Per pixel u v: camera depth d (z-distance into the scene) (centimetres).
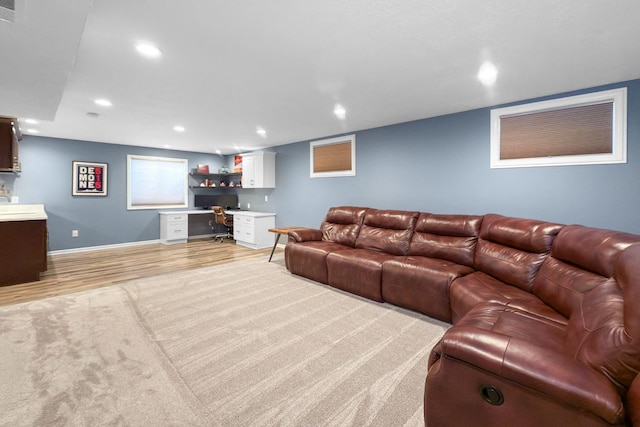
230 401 157
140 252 564
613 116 271
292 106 347
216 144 617
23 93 253
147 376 177
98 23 177
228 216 704
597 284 157
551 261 212
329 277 358
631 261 124
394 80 269
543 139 310
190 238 730
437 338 230
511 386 100
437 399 117
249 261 494
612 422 84
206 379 175
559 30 185
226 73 252
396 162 429
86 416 144
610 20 174
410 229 358
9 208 457
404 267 288
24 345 212
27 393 160
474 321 175
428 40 199
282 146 617
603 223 277
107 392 162
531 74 253
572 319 150
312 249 382
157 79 265
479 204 352
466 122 360
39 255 374
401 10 166
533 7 163
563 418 92
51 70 205
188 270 431
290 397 160
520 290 228
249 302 304
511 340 107
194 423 141
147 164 654
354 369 187
